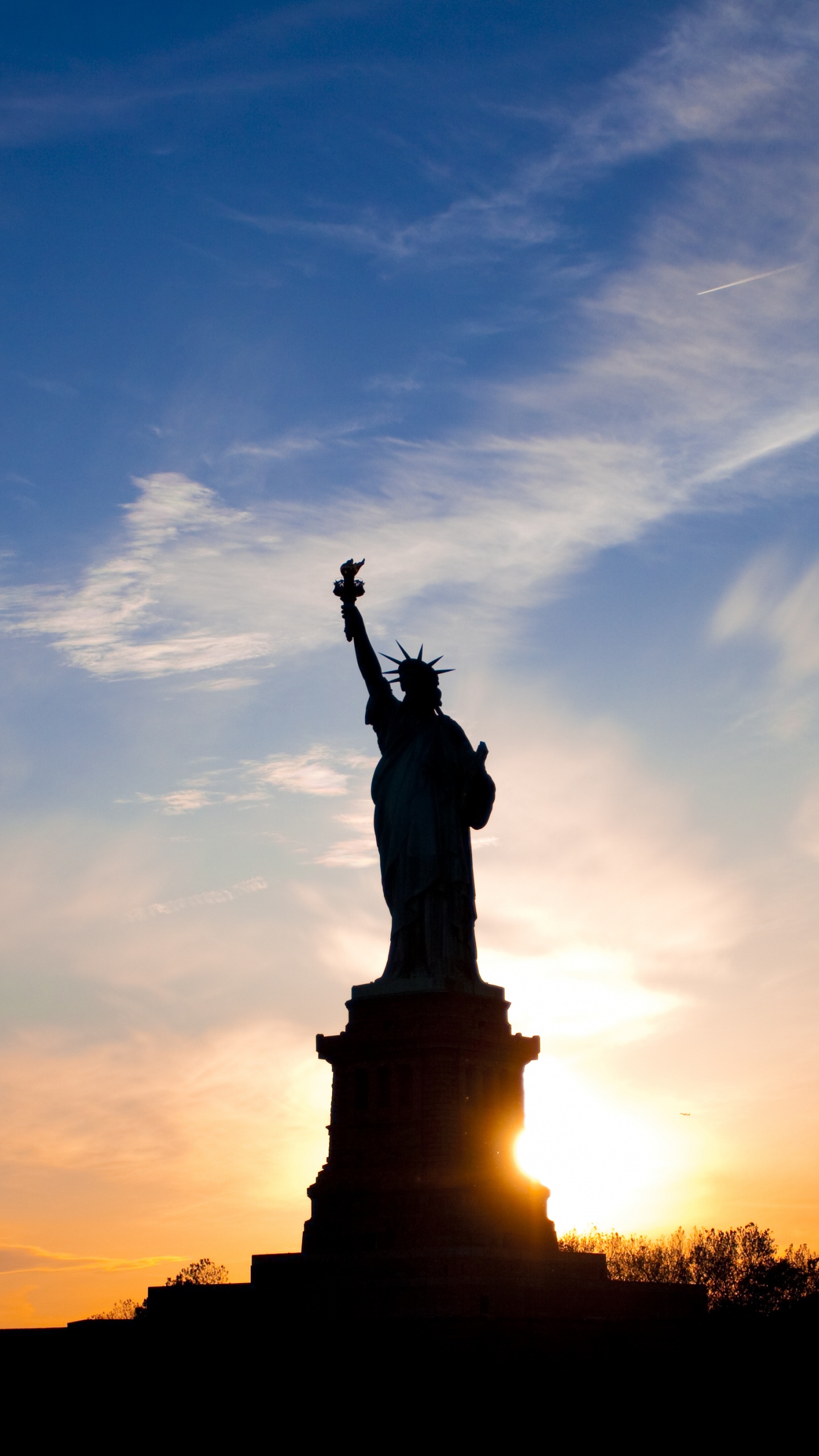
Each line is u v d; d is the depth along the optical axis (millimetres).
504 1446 149250
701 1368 164500
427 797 172625
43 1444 152125
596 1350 158250
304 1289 155750
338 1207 162000
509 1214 161375
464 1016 165625
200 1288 161875
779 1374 163875
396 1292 152125
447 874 171875
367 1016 167500
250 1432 150875
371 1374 150625
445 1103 161875
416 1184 159250
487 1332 151125
